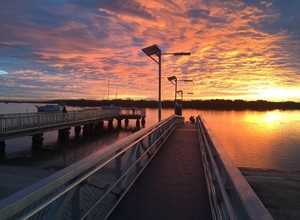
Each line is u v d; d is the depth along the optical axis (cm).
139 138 846
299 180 1060
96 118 4428
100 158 466
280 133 6675
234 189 267
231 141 5312
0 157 2506
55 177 319
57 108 5794
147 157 1088
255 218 192
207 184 748
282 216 736
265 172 1195
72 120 3678
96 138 4109
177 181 824
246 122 10144
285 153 4088
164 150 1378
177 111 4675
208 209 610
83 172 409
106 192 519
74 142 3578
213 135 670
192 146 1516
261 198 859
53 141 3475
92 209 447
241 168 1252
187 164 1056
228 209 285
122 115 5478
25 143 3133
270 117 14188
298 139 5672
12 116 2612
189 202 652
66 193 350
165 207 620
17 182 1264
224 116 13775
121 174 639
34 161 2433
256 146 4722
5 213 225
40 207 280
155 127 1241
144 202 648
